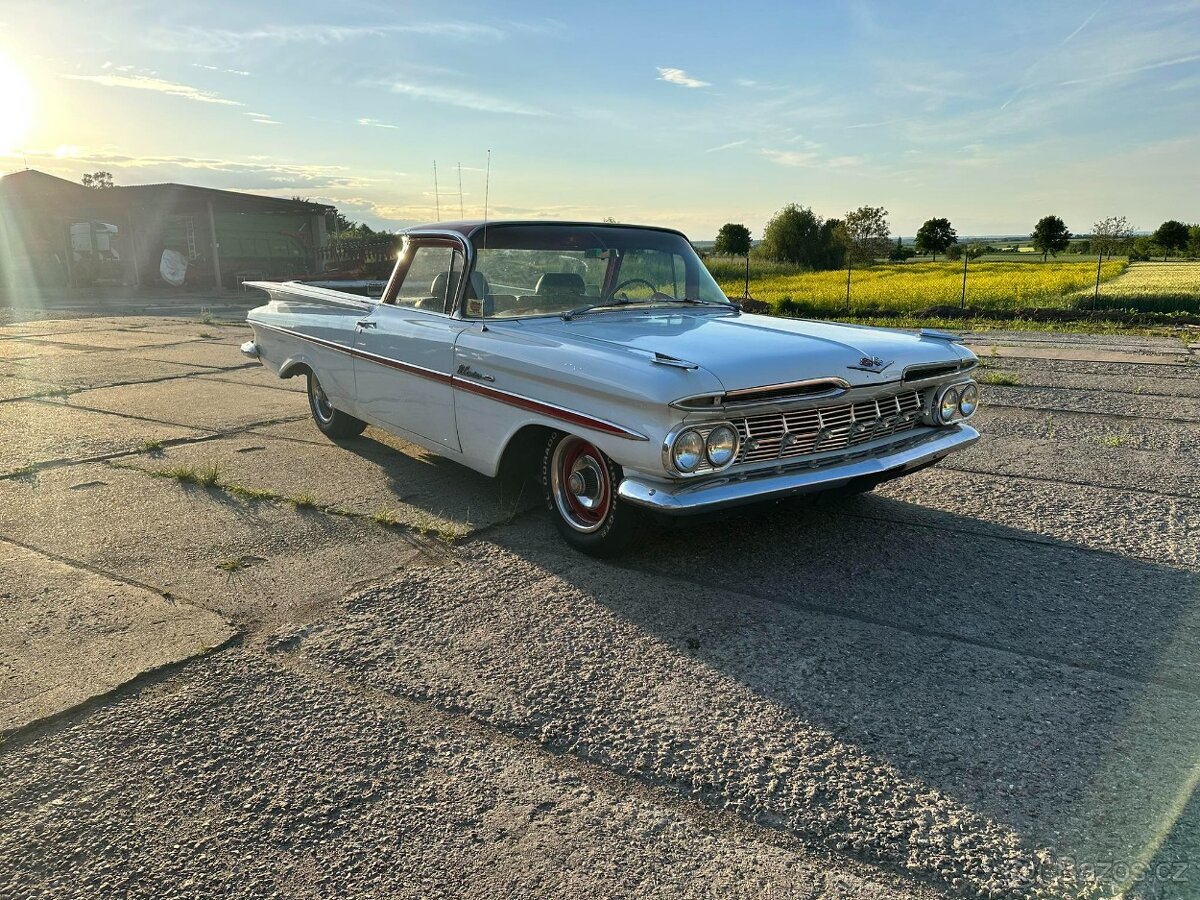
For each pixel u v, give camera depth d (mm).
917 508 4680
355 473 5359
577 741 2549
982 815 2207
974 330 15469
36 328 14164
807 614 3375
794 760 2443
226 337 12930
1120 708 2689
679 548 4074
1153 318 16812
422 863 2061
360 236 32969
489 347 4133
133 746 2531
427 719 2668
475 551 4039
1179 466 5520
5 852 2113
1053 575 3744
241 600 3502
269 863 2070
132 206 26953
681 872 2027
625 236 4895
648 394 3238
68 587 3621
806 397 3484
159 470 5387
